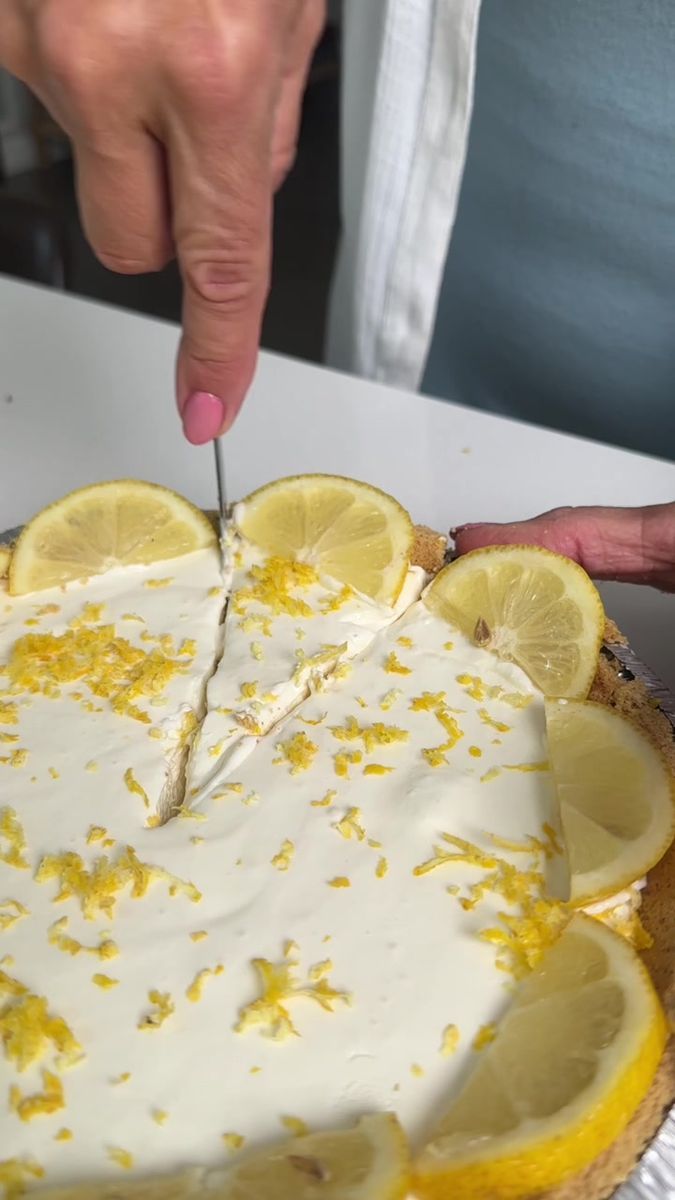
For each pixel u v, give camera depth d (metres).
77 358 0.46
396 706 0.28
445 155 0.44
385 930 0.23
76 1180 0.19
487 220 0.47
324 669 0.29
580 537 0.31
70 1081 0.21
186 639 0.30
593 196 0.44
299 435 0.42
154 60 0.20
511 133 0.45
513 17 0.43
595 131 0.43
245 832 0.25
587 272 0.46
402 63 0.43
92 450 0.41
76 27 0.19
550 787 0.26
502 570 0.30
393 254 0.48
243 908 0.23
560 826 0.25
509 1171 0.19
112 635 0.30
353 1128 0.20
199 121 0.20
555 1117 0.19
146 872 0.24
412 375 0.51
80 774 0.26
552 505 0.39
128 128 0.21
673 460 0.49
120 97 0.20
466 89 0.42
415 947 0.23
